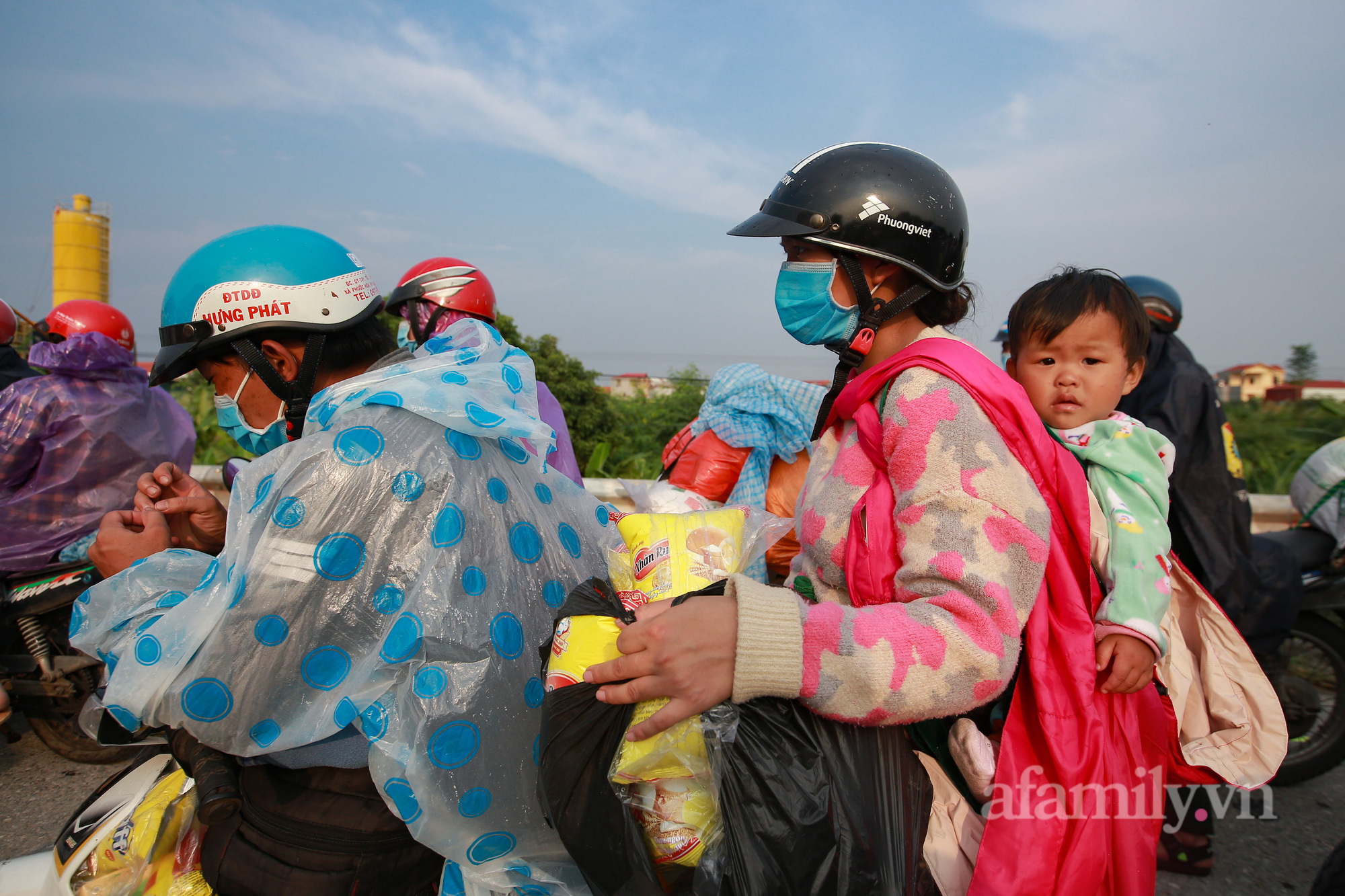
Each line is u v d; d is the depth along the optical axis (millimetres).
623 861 1048
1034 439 1143
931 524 1051
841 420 1374
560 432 2451
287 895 1229
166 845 1456
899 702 998
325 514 1165
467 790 1178
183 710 1155
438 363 1368
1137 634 1191
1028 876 1129
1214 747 1415
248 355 1408
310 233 1498
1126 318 1451
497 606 1241
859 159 1334
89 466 3240
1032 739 1181
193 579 1342
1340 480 3098
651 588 1339
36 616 3244
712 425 2805
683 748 1065
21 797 3141
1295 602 2893
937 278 1328
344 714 1152
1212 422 2768
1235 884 2602
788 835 1030
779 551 2574
